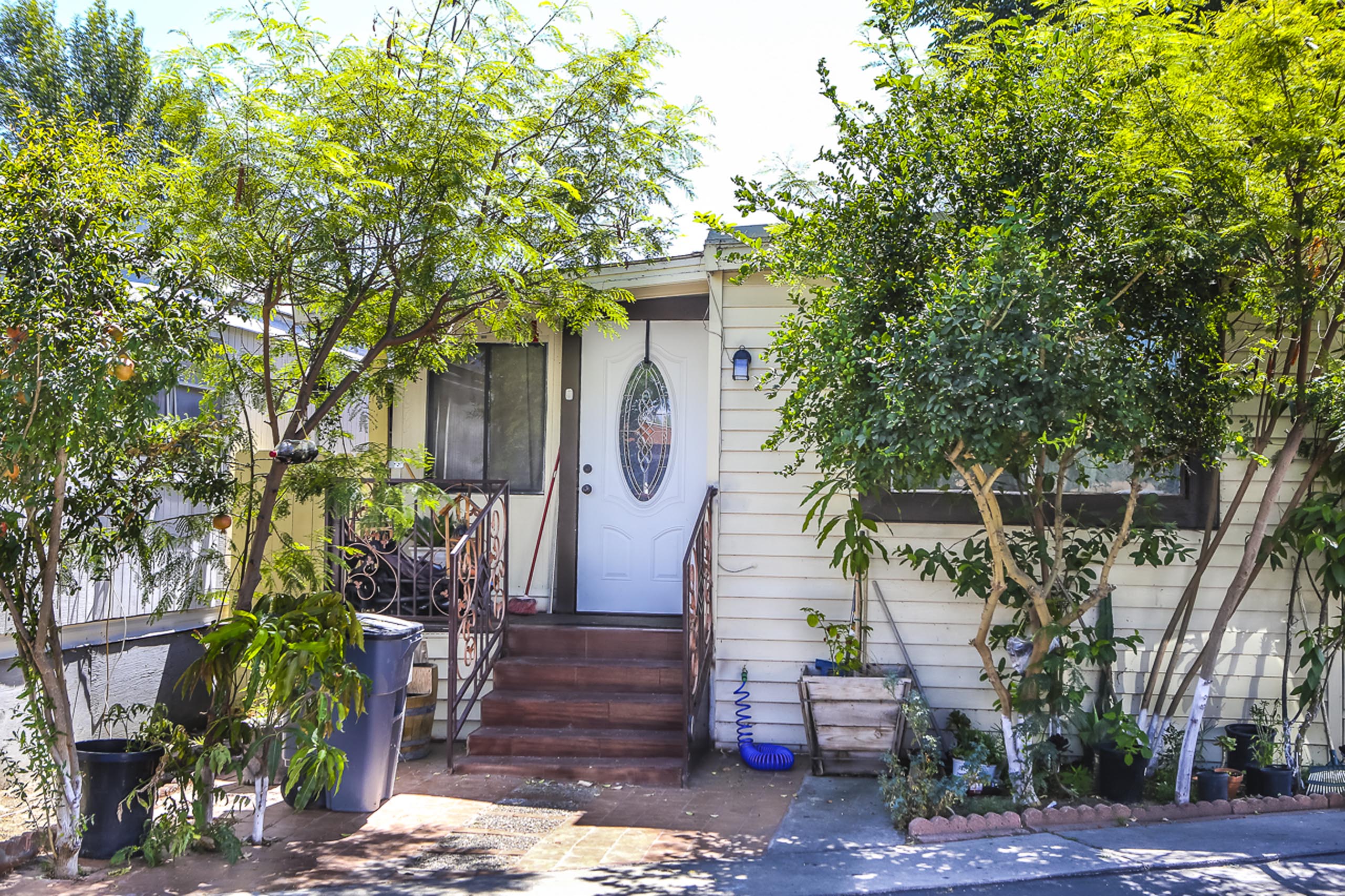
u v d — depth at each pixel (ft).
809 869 15.48
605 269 23.38
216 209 15.85
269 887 14.62
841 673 21.76
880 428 15.96
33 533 14.61
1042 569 20.29
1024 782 18.54
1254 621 22.08
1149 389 17.19
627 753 21.34
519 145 18.97
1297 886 14.76
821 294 18.22
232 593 21.48
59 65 59.41
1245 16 17.65
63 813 14.89
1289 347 20.93
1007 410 15.07
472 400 27.17
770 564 23.15
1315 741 21.84
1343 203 18.29
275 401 18.86
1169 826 17.92
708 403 23.76
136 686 20.61
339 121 16.24
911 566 22.68
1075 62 17.24
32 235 13.11
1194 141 17.34
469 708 21.89
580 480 26.50
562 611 26.16
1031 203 16.87
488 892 14.42
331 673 16.37
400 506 18.19
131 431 13.82
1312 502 20.39
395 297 17.62
